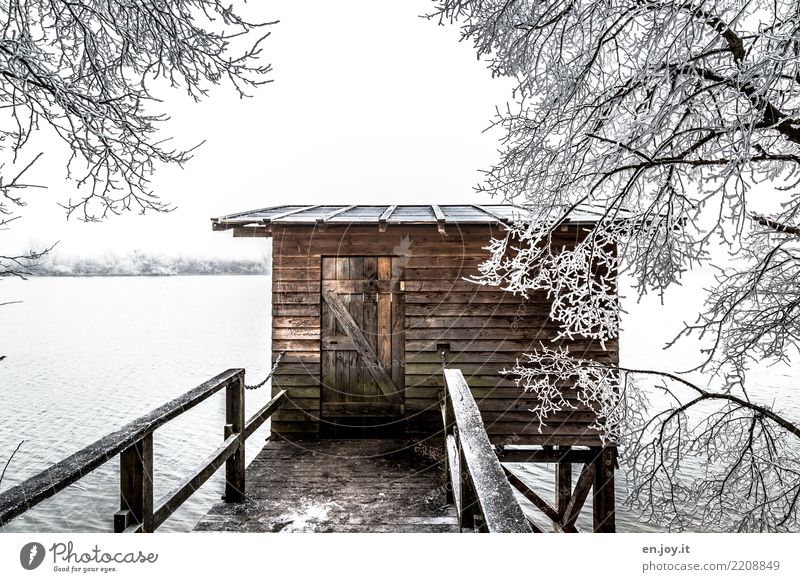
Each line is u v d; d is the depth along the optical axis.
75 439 10.23
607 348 5.56
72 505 8.00
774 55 2.27
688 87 2.90
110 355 19.59
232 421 3.60
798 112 2.81
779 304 3.78
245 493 3.76
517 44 3.61
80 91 2.99
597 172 3.53
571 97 3.55
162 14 3.00
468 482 2.46
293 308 5.65
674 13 2.71
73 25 3.17
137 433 2.09
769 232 3.64
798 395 11.44
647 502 4.57
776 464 4.15
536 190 4.04
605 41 3.39
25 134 3.10
